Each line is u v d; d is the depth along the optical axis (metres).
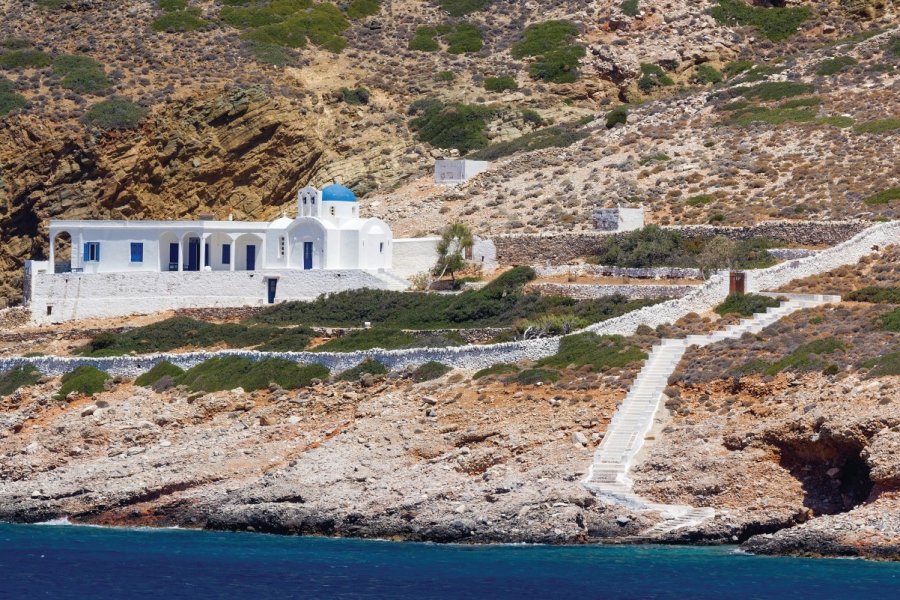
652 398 156.38
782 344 160.62
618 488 143.12
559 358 169.12
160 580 130.00
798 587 121.19
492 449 153.38
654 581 124.25
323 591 124.81
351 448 159.62
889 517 131.00
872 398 141.12
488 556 135.50
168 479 159.12
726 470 141.50
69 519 159.00
